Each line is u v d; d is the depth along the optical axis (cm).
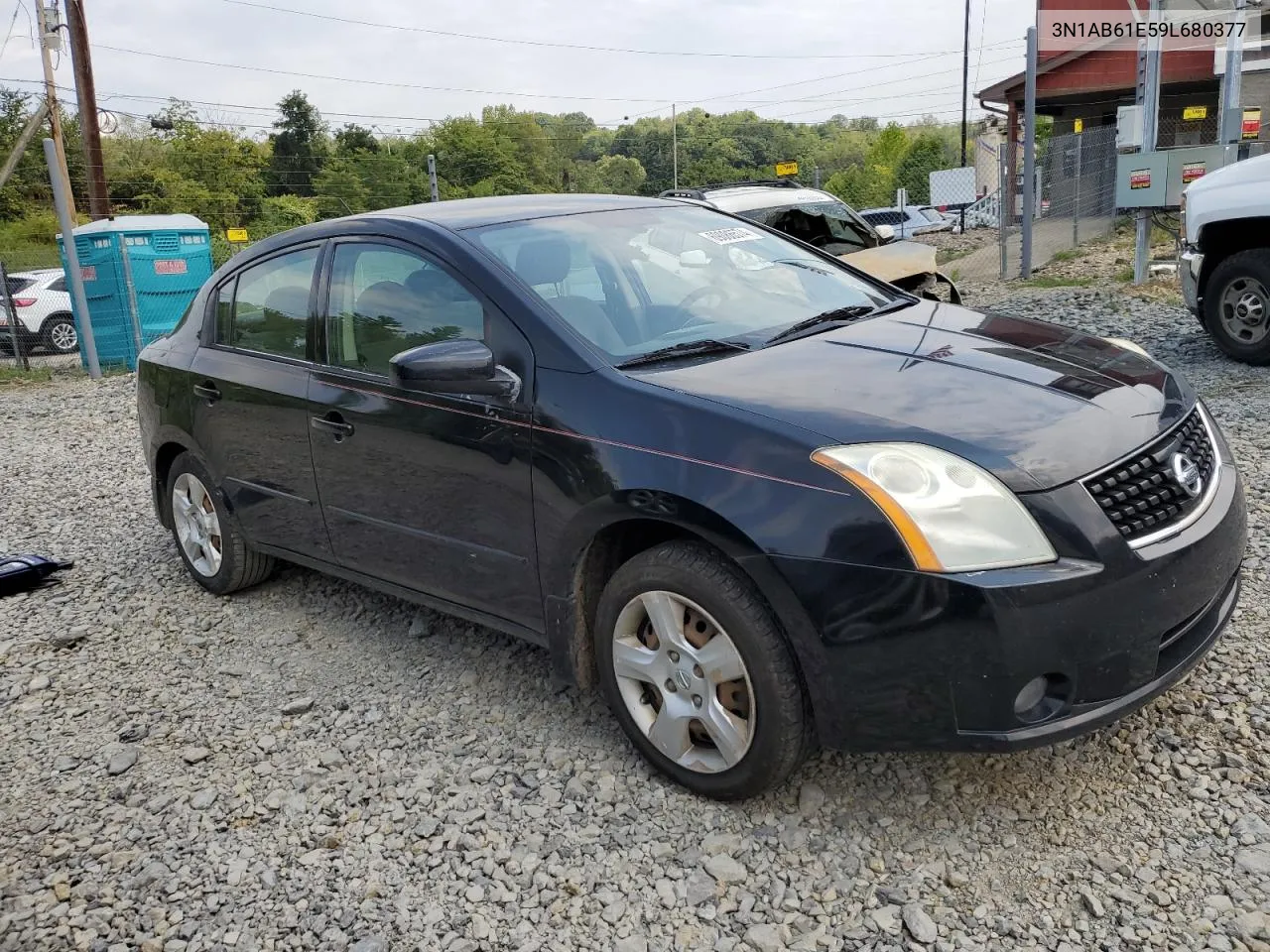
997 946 241
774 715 277
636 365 317
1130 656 259
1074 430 273
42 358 1689
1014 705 252
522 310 331
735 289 382
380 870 290
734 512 271
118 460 834
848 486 259
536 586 330
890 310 385
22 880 298
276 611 473
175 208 5900
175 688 407
